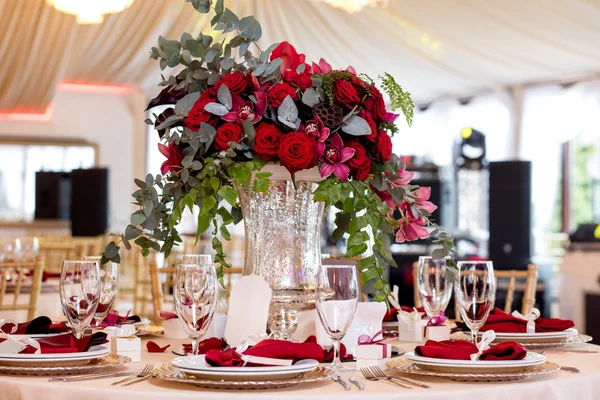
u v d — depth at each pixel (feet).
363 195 6.41
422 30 35.65
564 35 32.99
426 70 40.47
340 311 5.29
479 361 5.10
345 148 6.10
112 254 6.57
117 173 45.73
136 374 5.36
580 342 6.88
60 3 28.37
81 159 45.11
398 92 6.43
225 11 6.54
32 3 35.86
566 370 5.55
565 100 38.65
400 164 6.61
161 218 6.56
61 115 45.01
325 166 6.06
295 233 6.27
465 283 5.97
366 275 6.33
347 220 7.04
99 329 7.09
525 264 28.50
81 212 36.50
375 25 35.99
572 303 25.14
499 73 39.32
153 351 6.55
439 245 7.22
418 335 7.34
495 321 6.95
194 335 5.38
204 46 6.57
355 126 6.17
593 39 32.68
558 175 41.27
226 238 6.80
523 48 35.53
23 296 13.44
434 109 44.52
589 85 37.76
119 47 40.57
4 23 37.06
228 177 6.34
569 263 25.52
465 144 42.14
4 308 11.75
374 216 6.48
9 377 5.26
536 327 6.92
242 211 6.55
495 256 28.81
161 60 6.66
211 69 6.66
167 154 6.56
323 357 5.32
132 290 25.20
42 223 41.83
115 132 45.75
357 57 39.83
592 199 41.01
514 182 28.66
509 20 32.65
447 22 34.19
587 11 29.96
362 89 6.34
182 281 5.34
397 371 5.50
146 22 37.86
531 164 28.81
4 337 5.82
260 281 6.12
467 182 41.88
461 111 43.24
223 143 6.13
